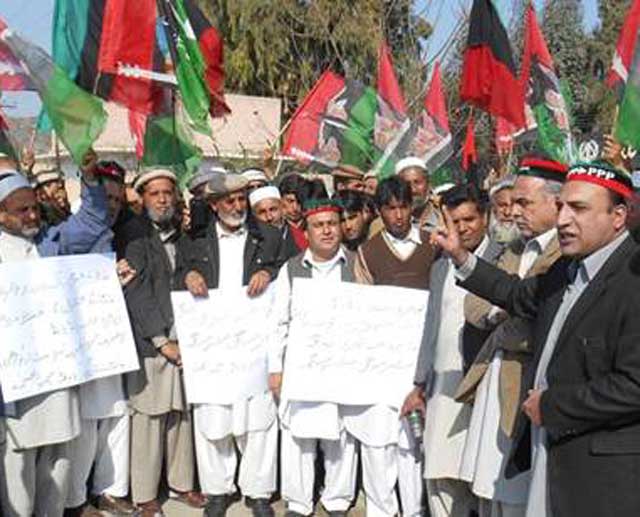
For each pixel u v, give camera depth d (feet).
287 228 20.02
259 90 90.07
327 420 15.67
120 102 15.83
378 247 15.94
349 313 15.55
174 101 17.71
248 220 17.04
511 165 25.81
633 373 9.11
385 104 25.75
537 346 10.81
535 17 24.79
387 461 15.85
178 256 16.72
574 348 9.84
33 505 15.17
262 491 16.75
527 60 24.81
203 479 16.85
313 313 15.57
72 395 15.07
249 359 16.42
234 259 16.55
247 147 72.13
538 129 24.54
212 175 17.46
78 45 15.48
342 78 26.73
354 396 15.57
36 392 14.37
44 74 14.14
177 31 17.11
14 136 21.06
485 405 12.87
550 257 11.55
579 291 10.12
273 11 86.28
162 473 18.67
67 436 14.84
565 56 83.87
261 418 16.55
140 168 19.95
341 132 26.45
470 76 21.67
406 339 15.52
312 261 15.98
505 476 11.82
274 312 16.22
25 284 14.53
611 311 9.52
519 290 11.48
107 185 15.92
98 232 15.39
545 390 10.07
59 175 18.93
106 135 54.39
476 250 14.30
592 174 9.78
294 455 16.28
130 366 15.65
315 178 24.03
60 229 15.40
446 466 14.53
